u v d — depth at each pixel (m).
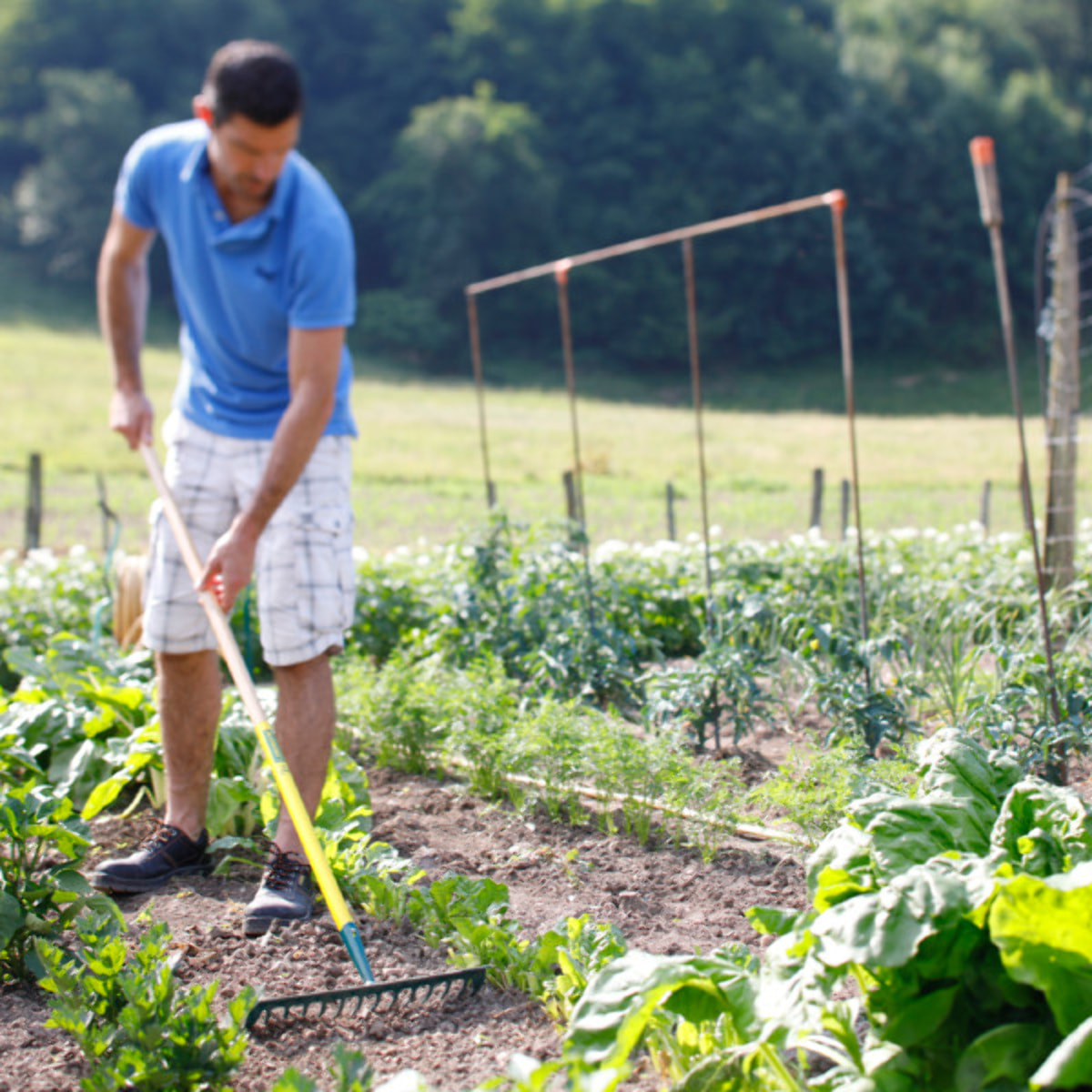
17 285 68.88
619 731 3.96
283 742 3.32
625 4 75.50
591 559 7.14
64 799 3.04
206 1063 2.21
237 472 3.42
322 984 2.78
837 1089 2.05
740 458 30.30
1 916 2.77
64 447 27.44
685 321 66.38
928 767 2.72
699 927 3.10
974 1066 1.94
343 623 3.39
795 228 67.31
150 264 68.88
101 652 5.05
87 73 77.38
